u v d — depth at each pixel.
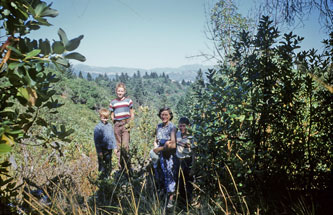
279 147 2.77
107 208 2.61
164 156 3.84
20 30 1.17
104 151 5.39
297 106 2.77
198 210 2.81
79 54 1.05
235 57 3.15
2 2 1.08
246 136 2.88
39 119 1.46
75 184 3.41
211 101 2.99
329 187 2.58
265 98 2.84
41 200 2.35
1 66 1.04
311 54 2.81
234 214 2.45
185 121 3.93
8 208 1.40
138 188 3.38
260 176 2.66
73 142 7.13
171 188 3.63
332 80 2.63
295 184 2.67
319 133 2.81
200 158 2.95
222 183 2.81
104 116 5.32
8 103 1.29
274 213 2.37
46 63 1.08
